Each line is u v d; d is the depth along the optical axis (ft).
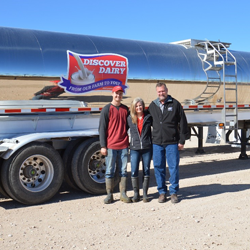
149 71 24.88
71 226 15.66
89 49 22.54
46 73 20.70
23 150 18.86
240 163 32.37
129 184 24.08
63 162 21.12
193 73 27.43
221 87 29.25
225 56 30.27
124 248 13.16
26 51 20.35
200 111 28.48
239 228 15.15
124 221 16.22
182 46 28.53
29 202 19.08
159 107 19.10
